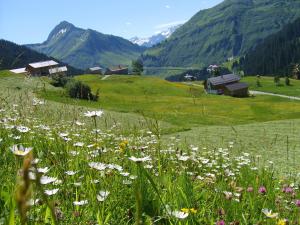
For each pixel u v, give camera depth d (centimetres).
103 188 365
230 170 700
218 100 8906
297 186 675
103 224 284
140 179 357
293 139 2141
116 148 707
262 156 1379
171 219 297
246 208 409
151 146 774
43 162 457
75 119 834
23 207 105
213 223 316
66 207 322
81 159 471
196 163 685
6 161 423
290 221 368
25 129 558
